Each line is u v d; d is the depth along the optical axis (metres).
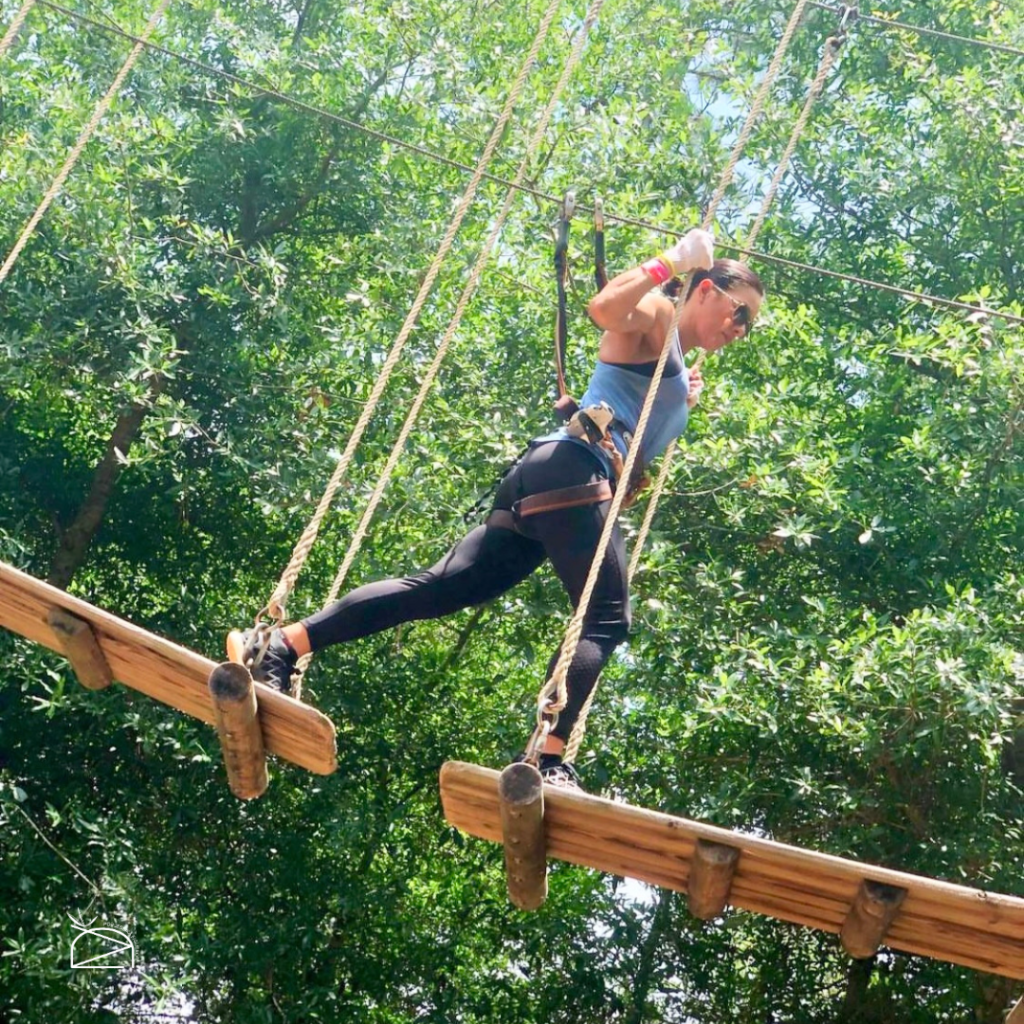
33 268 10.76
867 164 11.38
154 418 10.24
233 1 12.34
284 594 3.84
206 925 11.17
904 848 9.55
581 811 3.25
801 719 9.35
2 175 10.52
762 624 10.04
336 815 10.81
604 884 11.59
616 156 11.33
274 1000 10.80
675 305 3.96
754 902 3.49
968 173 11.20
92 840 10.08
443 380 11.27
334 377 11.18
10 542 10.15
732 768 10.19
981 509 10.06
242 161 11.73
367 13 12.05
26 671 9.75
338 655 11.49
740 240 11.23
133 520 12.06
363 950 11.66
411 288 11.55
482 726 11.81
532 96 11.68
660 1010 11.67
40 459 11.78
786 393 10.05
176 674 3.53
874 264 11.55
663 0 12.72
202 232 10.59
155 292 10.23
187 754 10.10
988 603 9.28
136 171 10.95
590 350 11.16
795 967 11.31
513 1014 11.52
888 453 10.61
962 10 11.95
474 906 11.91
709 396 10.12
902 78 12.12
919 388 10.84
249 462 10.42
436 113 11.84
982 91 10.84
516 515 3.97
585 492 3.92
